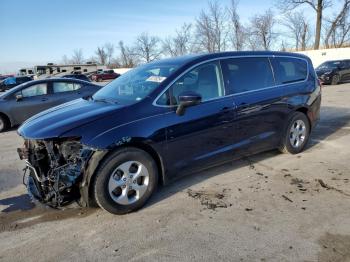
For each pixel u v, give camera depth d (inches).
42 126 155.9
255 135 208.2
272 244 130.9
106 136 150.0
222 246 131.2
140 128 158.7
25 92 411.5
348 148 246.4
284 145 230.1
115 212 156.6
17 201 181.9
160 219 154.2
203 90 184.4
